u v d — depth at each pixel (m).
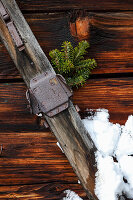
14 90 0.96
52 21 0.95
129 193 0.93
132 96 0.98
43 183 0.96
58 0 0.95
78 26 0.95
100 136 0.94
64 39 0.95
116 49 0.96
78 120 0.88
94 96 0.97
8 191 0.96
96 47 0.96
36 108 0.88
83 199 0.96
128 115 0.97
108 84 0.97
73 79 0.91
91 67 0.93
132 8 0.96
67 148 0.88
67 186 0.96
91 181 0.88
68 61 0.88
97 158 0.89
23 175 0.96
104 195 0.88
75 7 0.95
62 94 0.87
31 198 0.96
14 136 0.96
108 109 0.97
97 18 0.96
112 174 0.88
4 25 0.88
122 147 0.95
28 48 0.87
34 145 0.96
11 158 0.96
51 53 0.89
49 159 0.96
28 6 0.94
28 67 0.88
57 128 0.88
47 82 0.87
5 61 0.95
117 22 0.96
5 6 0.87
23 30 0.88
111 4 0.96
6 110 0.96
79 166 0.88
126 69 0.97
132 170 0.93
